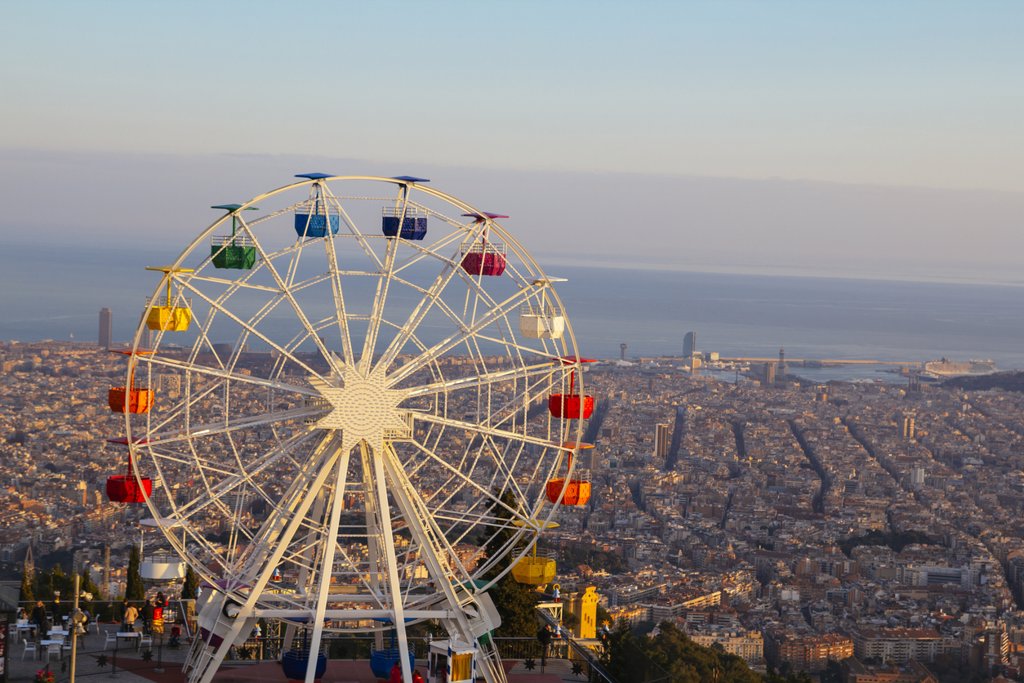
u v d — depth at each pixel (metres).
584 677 66.00
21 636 66.75
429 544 60.91
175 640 66.62
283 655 62.38
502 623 73.00
